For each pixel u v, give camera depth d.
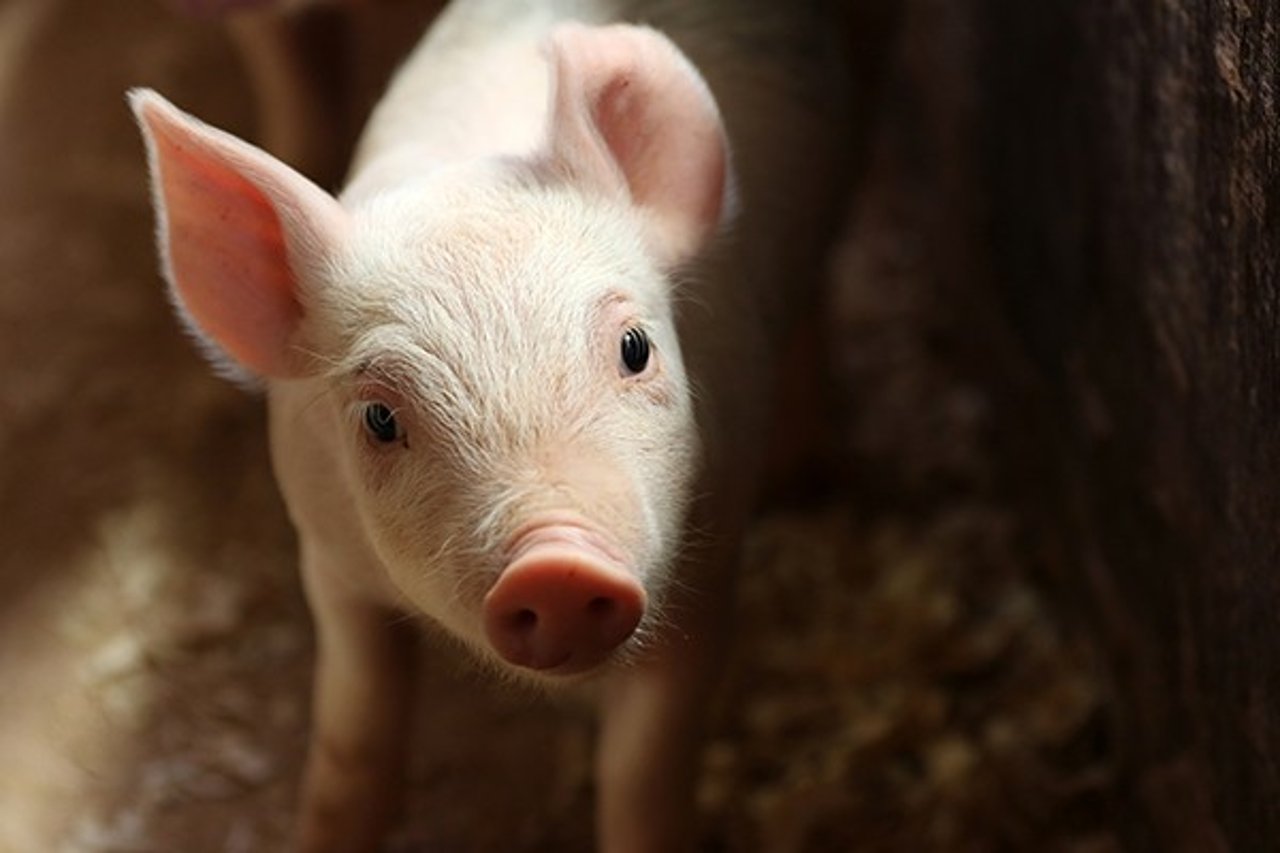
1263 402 0.77
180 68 1.37
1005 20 1.02
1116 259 0.91
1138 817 0.96
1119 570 0.97
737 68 0.94
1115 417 0.94
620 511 0.73
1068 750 1.02
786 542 1.12
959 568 1.11
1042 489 1.07
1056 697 1.04
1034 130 1.00
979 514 1.13
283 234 0.79
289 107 1.14
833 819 1.01
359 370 0.77
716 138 0.82
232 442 1.18
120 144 1.33
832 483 1.15
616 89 0.81
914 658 1.07
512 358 0.75
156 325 1.23
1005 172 1.06
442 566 0.75
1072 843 0.99
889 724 1.04
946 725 1.04
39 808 1.03
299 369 0.81
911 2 1.17
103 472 1.17
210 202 0.80
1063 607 1.07
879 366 1.21
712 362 0.85
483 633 0.75
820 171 0.97
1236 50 0.76
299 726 1.06
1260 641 0.80
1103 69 0.90
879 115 1.18
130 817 1.03
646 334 0.78
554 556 0.71
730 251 0.88
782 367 1.00
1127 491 0.94
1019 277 1.06
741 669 1.07
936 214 1.21
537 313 0.76
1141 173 0.87
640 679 0.88
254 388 0.84
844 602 1.10
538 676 0.79
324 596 0.89
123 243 1.27
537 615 0.72
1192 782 0.89
